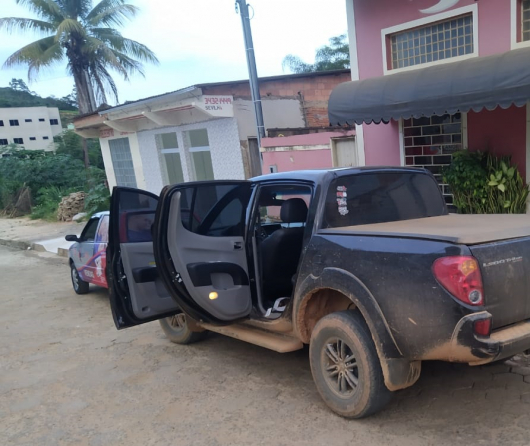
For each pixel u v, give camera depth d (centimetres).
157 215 372
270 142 1048
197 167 1365
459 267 261
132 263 428
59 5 2248
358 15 859
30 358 512
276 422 337
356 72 888
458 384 365
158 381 425
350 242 317
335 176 362
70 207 1822
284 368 427
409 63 820
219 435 328
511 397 338
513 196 700
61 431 354
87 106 2342
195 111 1253
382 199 383
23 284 902
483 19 707
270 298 430
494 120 725
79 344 543
